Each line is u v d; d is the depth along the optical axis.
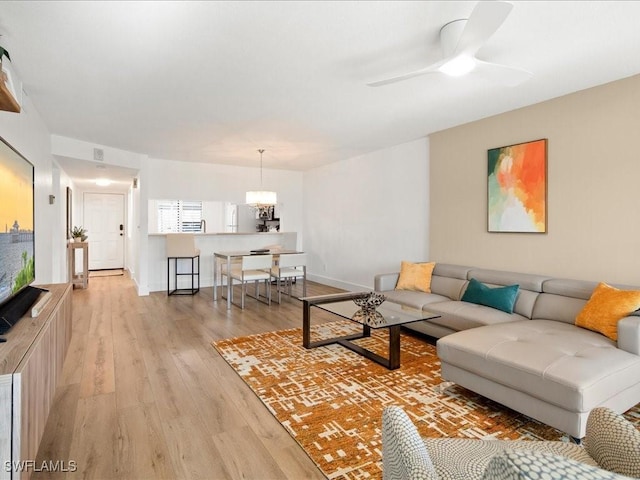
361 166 6.19
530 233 3.74
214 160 6.55
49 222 4.29
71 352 3.40
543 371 2.06
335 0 1.92
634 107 3.00
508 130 3.91
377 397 2.58
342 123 4.26
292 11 2.02
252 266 5.26
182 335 3.95
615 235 3.13
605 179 3.18
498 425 2.23
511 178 3.88
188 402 2.48
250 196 6.19
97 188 8.68
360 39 2.33
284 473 1.79
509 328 2.79
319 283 7.36
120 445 1.99
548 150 3.57
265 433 2.13
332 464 1.85
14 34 2.23
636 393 2.27
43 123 3.97
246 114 3.88
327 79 2.97
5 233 2.00
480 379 2.42
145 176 6.00
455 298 4.05
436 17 2.08
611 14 2.07
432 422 2.25
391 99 3.47
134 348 3.52
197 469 1.81
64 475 1.75
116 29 2.19
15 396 1.29
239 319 4.64
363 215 6.18
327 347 3.62
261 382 2.80
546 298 3.28
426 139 4.95
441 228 4.71
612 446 1.12
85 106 3.55
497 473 0.63
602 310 2.65
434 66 2.18
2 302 1.93
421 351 3.55
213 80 2.97
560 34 2.29
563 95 3.43
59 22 2.10
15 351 1.53
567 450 1.32
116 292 6.27
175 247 5.96
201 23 2.13
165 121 4.09
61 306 2.52
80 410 2.36
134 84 3.04
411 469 0.99
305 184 7.88
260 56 2.56
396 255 5.52
